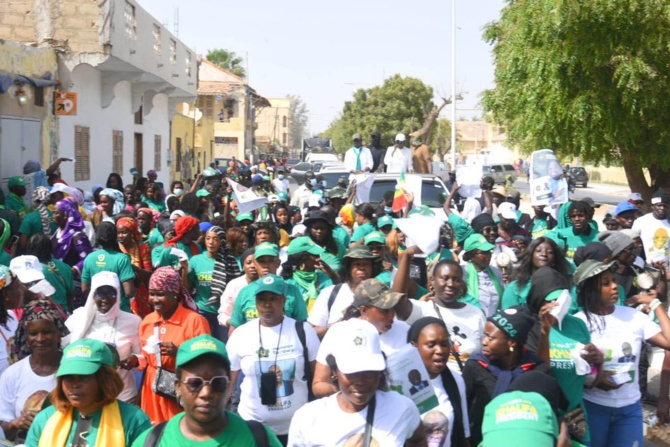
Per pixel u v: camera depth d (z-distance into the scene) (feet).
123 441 13.99
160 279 20.63
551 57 46.75
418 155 63.31
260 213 47.78
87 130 69.72
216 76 220.43
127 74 73.61
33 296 23.41
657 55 45.80
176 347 19.92
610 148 48.93
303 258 25.96
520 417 11.98
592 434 19.24
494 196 45.55
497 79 53.57
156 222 41.70
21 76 54.29
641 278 24.45
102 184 74.90
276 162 168.25
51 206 36.06
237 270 30.37
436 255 28.43
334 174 66.08
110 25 61.67
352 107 221.87
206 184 61.72
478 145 396.78
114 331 21.38
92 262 27.89
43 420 14.38
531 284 18.37
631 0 44.68
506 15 52.60
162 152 102.94
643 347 27.25
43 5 61.05
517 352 16.81
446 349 16.37
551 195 38.34
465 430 16.55
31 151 57.26
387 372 16.20
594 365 17.98
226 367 12.79
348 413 13.56
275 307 18.86
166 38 83.30
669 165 47.50
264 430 13.08
